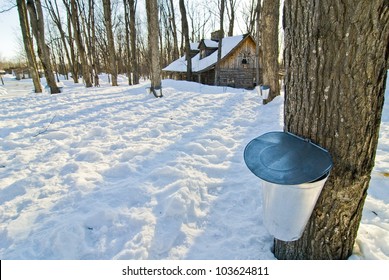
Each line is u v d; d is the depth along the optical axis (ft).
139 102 24.16
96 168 10.38
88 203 7.95
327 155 4.44
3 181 9.29
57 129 15.65
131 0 50.83
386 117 16.53
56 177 9.66
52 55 104.17
